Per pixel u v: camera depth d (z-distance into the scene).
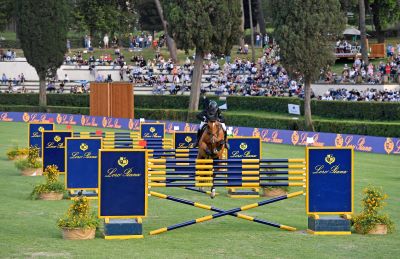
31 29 73.75
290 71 57.09
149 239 19.81
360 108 60.62
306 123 57.25
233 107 70.44
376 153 46.34
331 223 20.52
